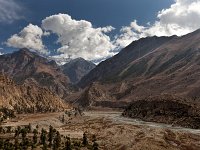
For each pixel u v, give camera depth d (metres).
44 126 198.62
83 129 198.50
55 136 143.62
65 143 132.88
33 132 154.38
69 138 143.50
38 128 182.12
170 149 140.25
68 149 124.31
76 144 134.38
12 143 127.81
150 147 141.00
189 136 169.38
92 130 193.38
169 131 180.00
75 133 175.25
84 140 138.25
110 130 189.75
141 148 139.00
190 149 143.62
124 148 138.62
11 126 173.38
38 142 133.50
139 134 171.12
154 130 181.62
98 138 161.00
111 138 161.25
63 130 192.62
